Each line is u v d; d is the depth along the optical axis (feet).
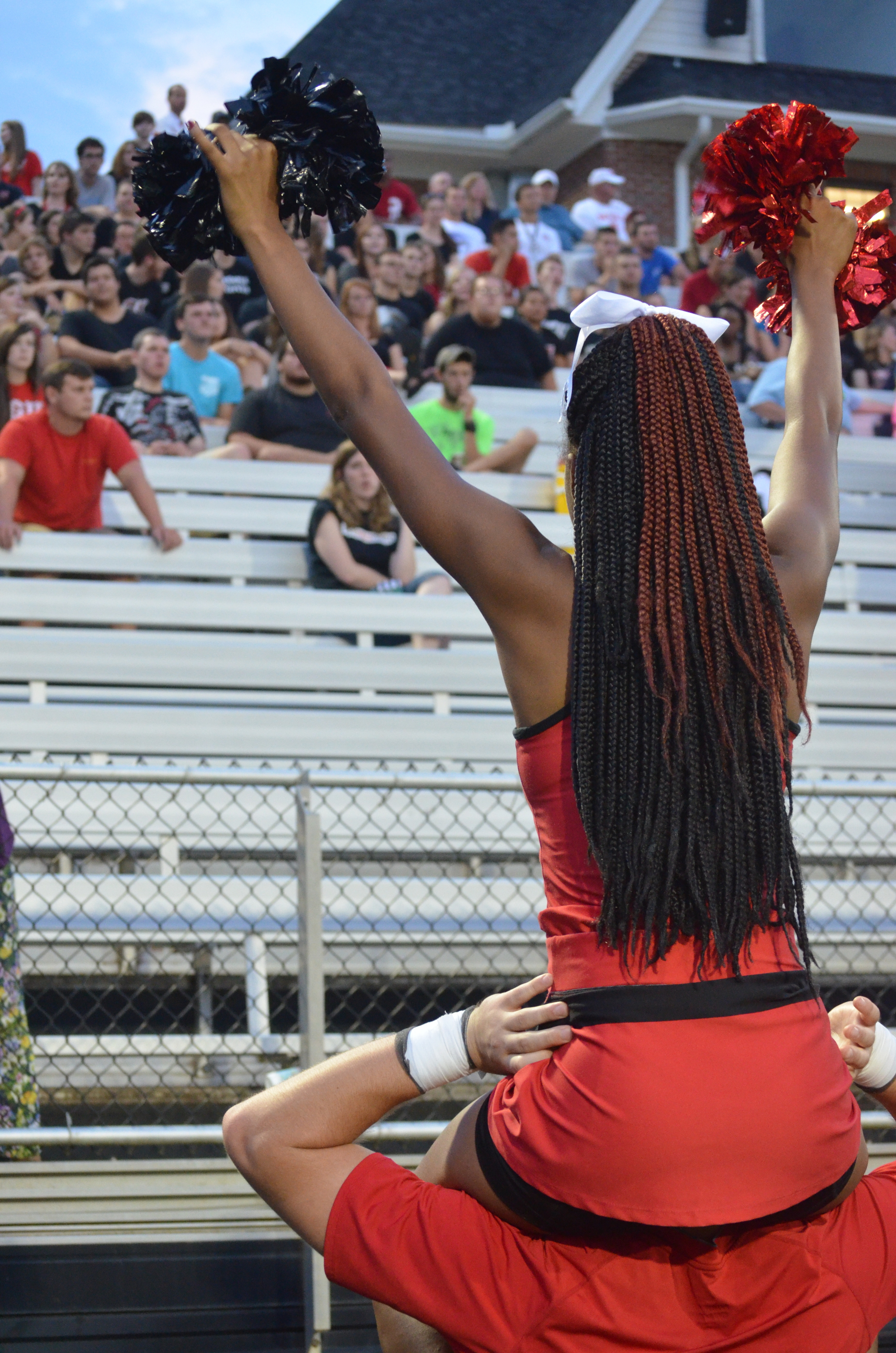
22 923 22.20
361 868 26.22
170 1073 21.25
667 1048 6.36
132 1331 14.97
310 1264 14.71
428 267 50.60
